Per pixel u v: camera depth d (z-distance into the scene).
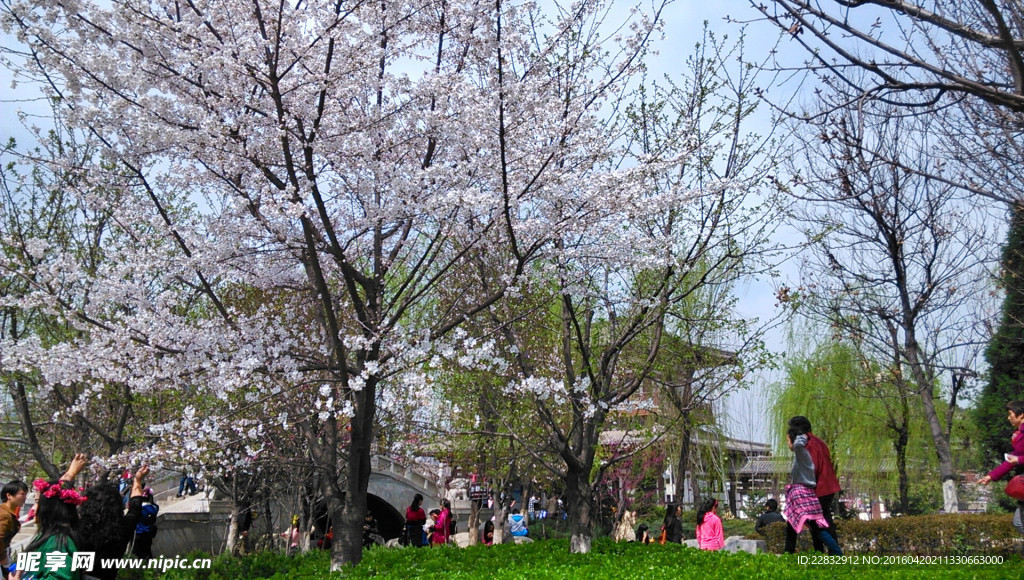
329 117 8.19
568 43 9.66
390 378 8.53
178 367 8.16
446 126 8.24
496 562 9.18
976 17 5.84
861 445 21.22
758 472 30.98
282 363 8.18
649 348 12.03
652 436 11.91
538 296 10.52
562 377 12.45
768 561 7.94
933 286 12.93
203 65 7.31
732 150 10.62
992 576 6.64
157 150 7.97
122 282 8.27
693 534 22.05
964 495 21.27
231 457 11.46
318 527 20.77
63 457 14.27
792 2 5.12
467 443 17.66
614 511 20.39
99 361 8.15
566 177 8.30
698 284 10.31
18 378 10.69
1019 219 11.78
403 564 9.16
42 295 7.82
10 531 7.62
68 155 8.58
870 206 12.34
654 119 10.91
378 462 21.47
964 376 15.34
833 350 21.45
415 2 8.42
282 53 8.00
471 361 8.21
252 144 8.00
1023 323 13.72
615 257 8.91
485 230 8.52
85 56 7.22
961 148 7.86
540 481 20.34
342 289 10.25
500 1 7.42
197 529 17.23
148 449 10.45
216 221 8.14
